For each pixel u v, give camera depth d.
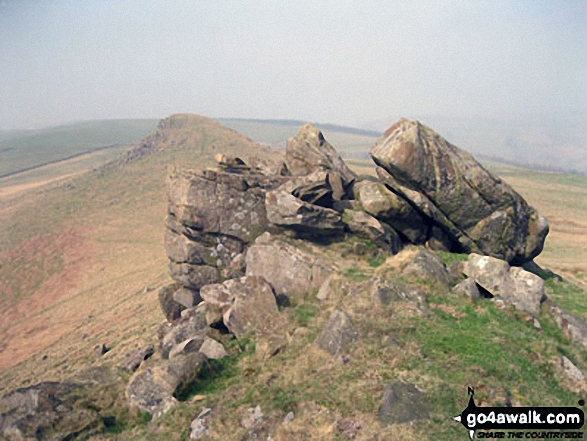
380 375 13.64
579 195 108.50
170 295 30.91
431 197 27.12
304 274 24.45
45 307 65.19
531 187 120.81
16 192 157.62
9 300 70.00
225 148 148.50
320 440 11.20
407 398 11.98
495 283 20.20
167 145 151.88
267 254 26.03
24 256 85.38
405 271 21.75
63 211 109.19
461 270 22.12
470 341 15.67
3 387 37.62
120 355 35.44
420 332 16.39
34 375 38.31
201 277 29.05
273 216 27.41
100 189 122.25
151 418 15.91
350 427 11.42
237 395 15.24
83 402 17.16
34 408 16.64
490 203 27.09
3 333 58.19
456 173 26.67
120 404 16.97
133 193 117.12
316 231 27.28
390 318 17.48
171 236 30.50
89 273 75.69
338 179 30.91
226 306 22.58
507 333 16.44
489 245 27.64
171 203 30.56
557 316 18.64
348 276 22.81
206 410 14.60
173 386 16.58
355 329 16.44
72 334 49.56
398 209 27.62
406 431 10.82
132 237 90.94
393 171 27.16
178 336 22.33
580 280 33.91
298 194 28.14
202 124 170.25
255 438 12.34
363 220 27.36
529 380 13.56
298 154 33.91
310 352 16.48
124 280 68.00
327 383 13.81
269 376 15.85
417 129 26.62
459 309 18.52
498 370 13.62
